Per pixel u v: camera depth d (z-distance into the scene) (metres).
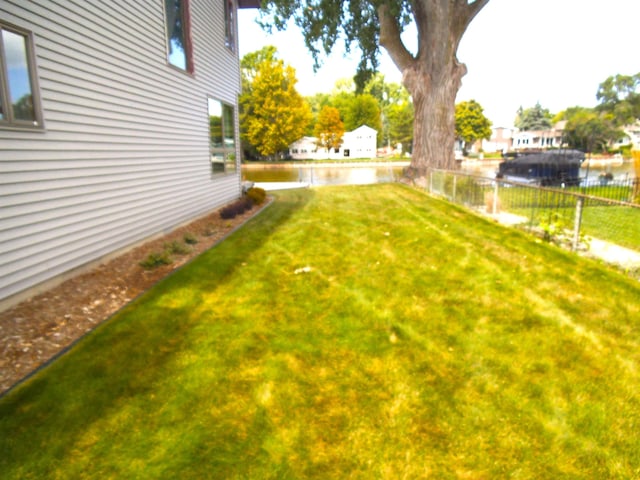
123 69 5.50
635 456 2.08
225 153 9.99
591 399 2.51
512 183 7.25
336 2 14.98
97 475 1.97
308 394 2.59
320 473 1.99
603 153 45.16
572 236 5.78
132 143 5.77
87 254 4.83
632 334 3.31
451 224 7.64
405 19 15.58
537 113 65.31
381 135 68.19
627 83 47.62
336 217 8.61
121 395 2.57
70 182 4.49
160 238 6.67
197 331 3.42
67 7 4.37
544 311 3.75
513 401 2.50
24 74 3.82
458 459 2.07
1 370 2.83
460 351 3.08
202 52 8.40
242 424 2.32
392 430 2.27
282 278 4.73
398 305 3.92
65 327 3.51
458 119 52.88
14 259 3.76
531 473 1.98
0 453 2.10
